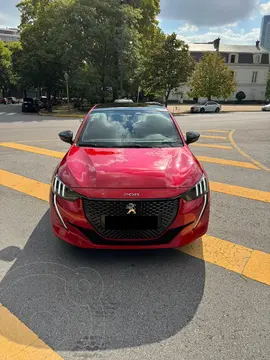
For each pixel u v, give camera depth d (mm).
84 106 36688
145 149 3711
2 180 5996
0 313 2484
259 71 58562
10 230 3904
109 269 3113
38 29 34781
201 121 20422
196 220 3043
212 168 7141
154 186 2955
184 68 33125
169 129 4270
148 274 3039
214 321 2420
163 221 2930
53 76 35031
